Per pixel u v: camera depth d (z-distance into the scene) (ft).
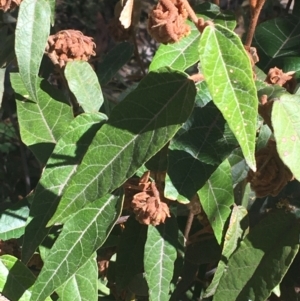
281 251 0.89
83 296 0.94
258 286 0.89
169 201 0.98
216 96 0.69
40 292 0.87
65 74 1.00
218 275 0.94
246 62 0.70
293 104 0.72
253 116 0.70
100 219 0.88
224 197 0.91
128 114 0.79
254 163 0.70
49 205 0.90
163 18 0.76
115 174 0.79
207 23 0.73
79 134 0.91
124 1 0.90
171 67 0.85
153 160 0.93
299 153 0.70
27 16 0.88
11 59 1.11
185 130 0.84
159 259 0.97
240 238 0.94
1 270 0.97
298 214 1.05
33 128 1.04
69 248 0.88
